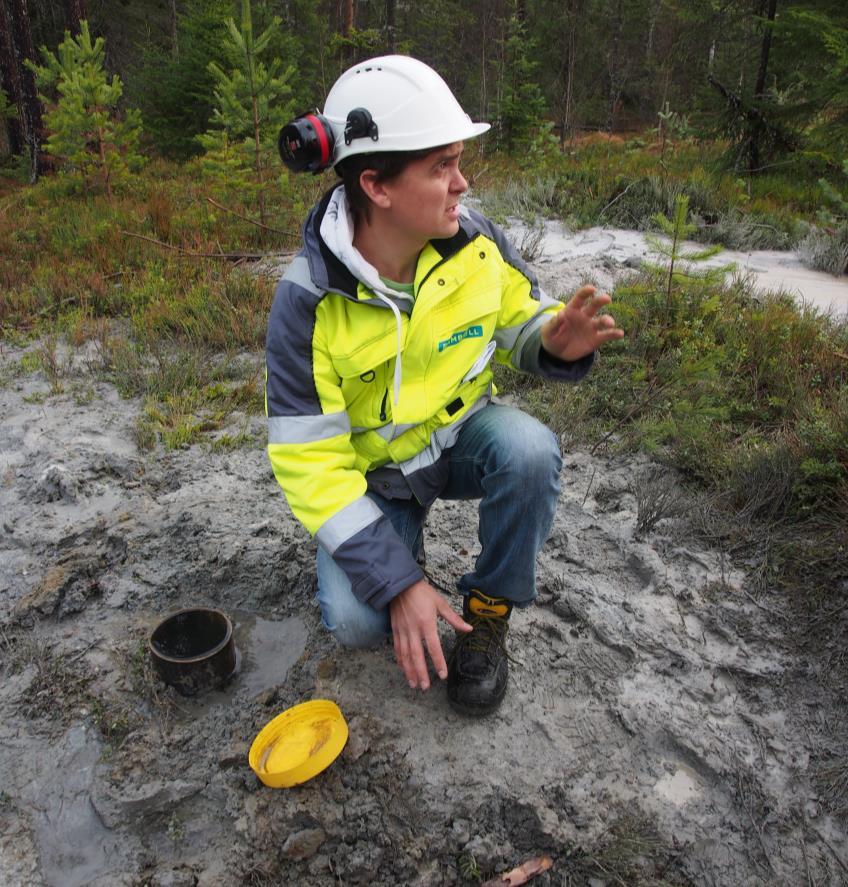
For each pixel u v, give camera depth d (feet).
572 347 5.96
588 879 5.86
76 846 6.21
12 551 9.37
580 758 6.57
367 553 5.47
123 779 6.59
